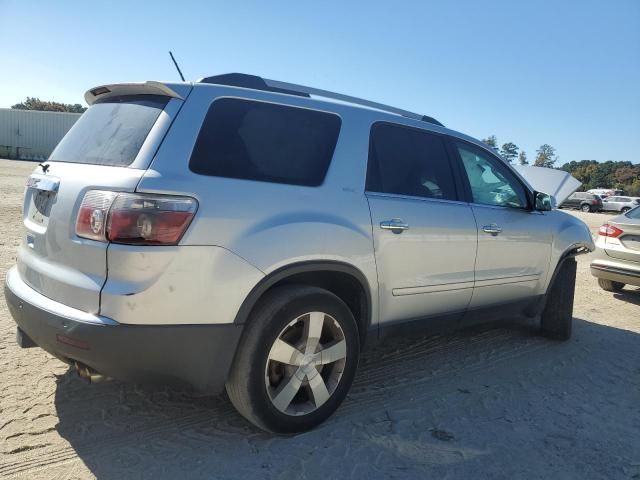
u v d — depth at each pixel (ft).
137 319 8.06
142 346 8.16
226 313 8.73
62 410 10.32
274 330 9.18
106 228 8.05
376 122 11.74
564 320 16.83
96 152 9.32
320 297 9.73
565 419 11.47
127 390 11.27
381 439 10.07
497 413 11.53
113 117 9.75
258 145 9.63
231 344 8.89
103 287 8.09
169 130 8.74
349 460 9.29
